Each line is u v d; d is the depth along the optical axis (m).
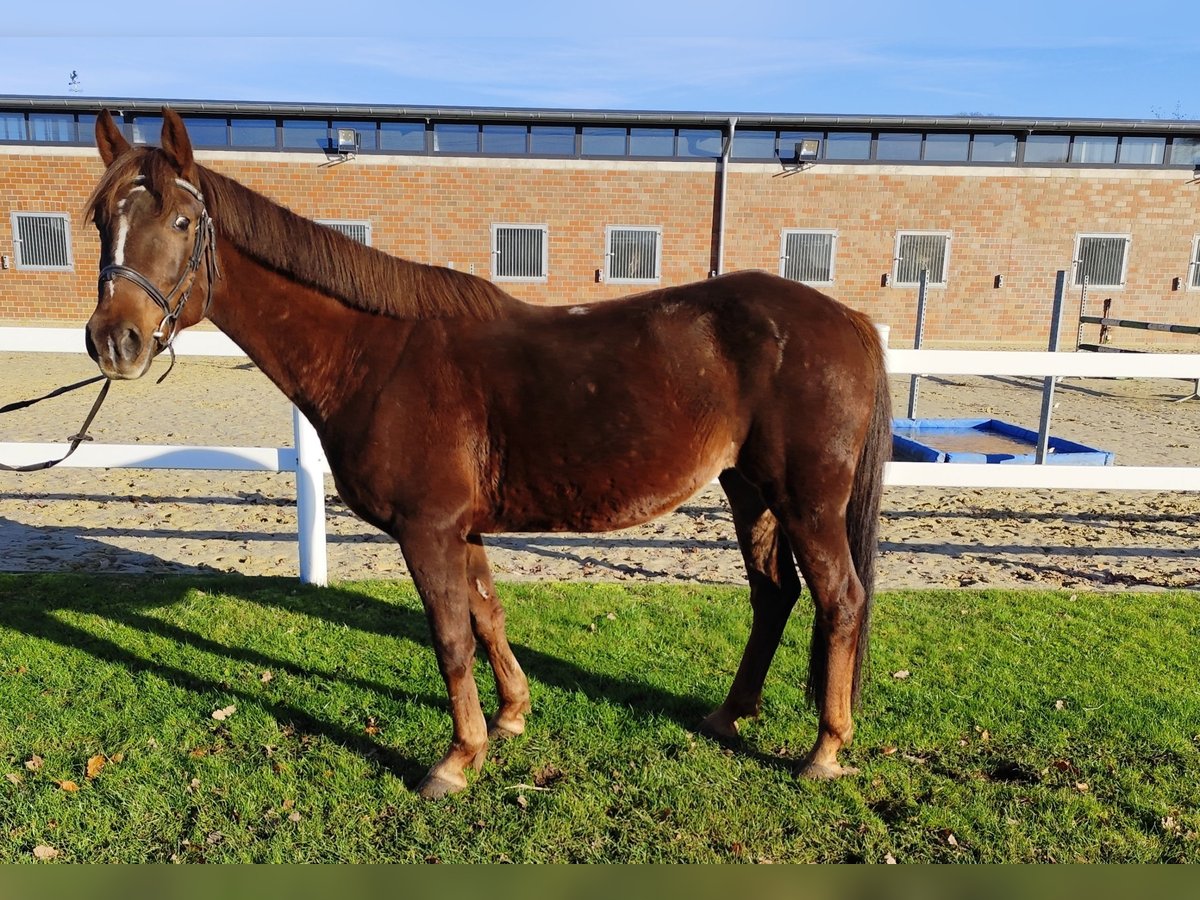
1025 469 4.73
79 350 4.32
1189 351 19.80
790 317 2.52
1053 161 19.27
